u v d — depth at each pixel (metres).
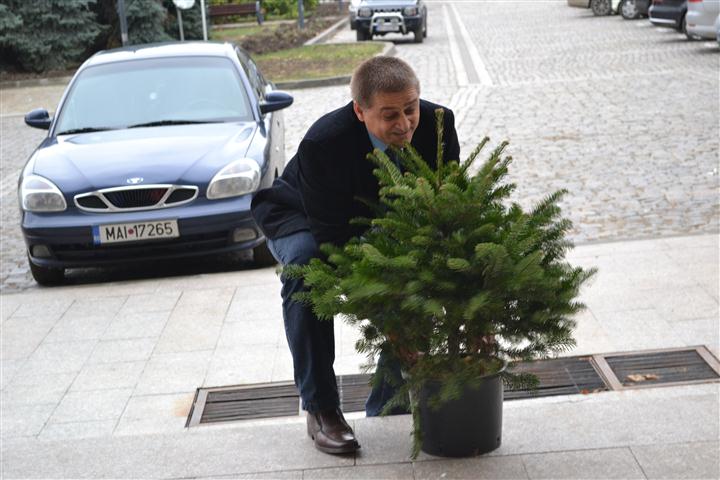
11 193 11.38
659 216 8.02
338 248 3.43
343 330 5.91
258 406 5.00
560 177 9.69
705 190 8.75
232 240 7.37
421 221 3.21
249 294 6.78
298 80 18.64
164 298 6.82
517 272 3.04
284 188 3.85
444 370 3.32
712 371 4.93
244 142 7.83
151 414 4.98
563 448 3.63
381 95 3.27
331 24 35.88
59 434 4.80
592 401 4.07
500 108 14.35
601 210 8.36
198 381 5.35
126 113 8.42
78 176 7.41
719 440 3.62
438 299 3.09
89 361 5.73
